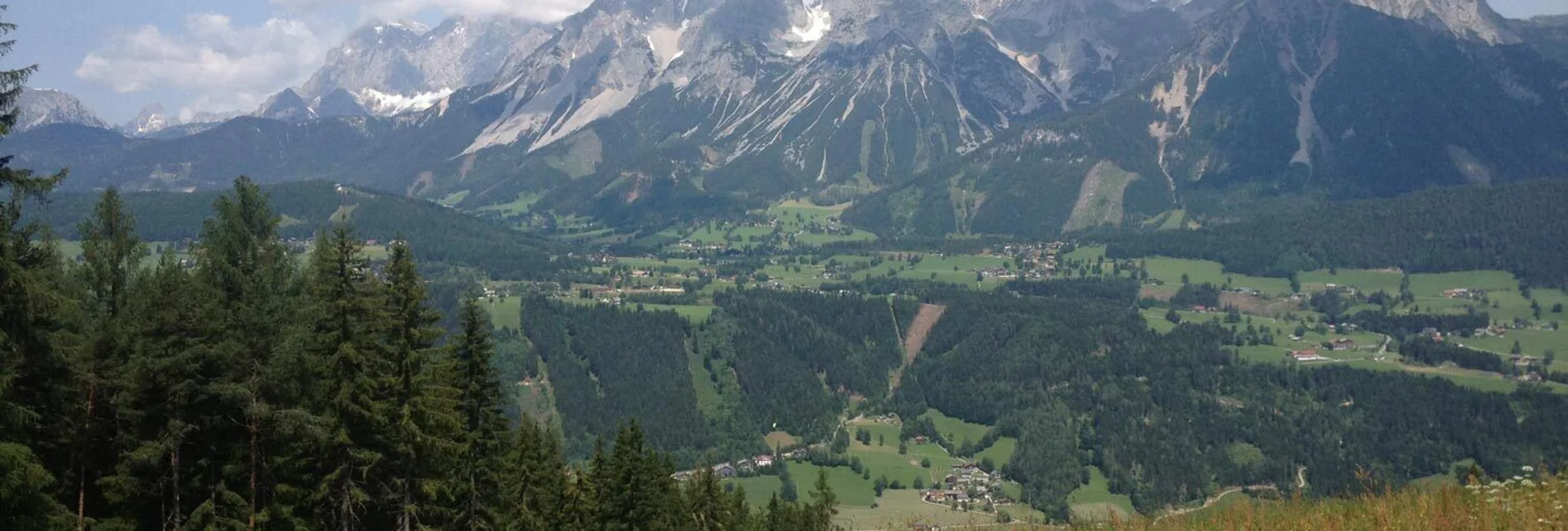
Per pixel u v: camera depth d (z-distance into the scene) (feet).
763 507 405.59
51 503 132.67
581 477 235.61
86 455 151.12
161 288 154.40
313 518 158.10
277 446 155.63
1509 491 123.34
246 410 147.43
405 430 152.87
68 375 144.77
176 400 147.84
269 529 153.38
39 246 152.76
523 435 212.84
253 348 152.46
